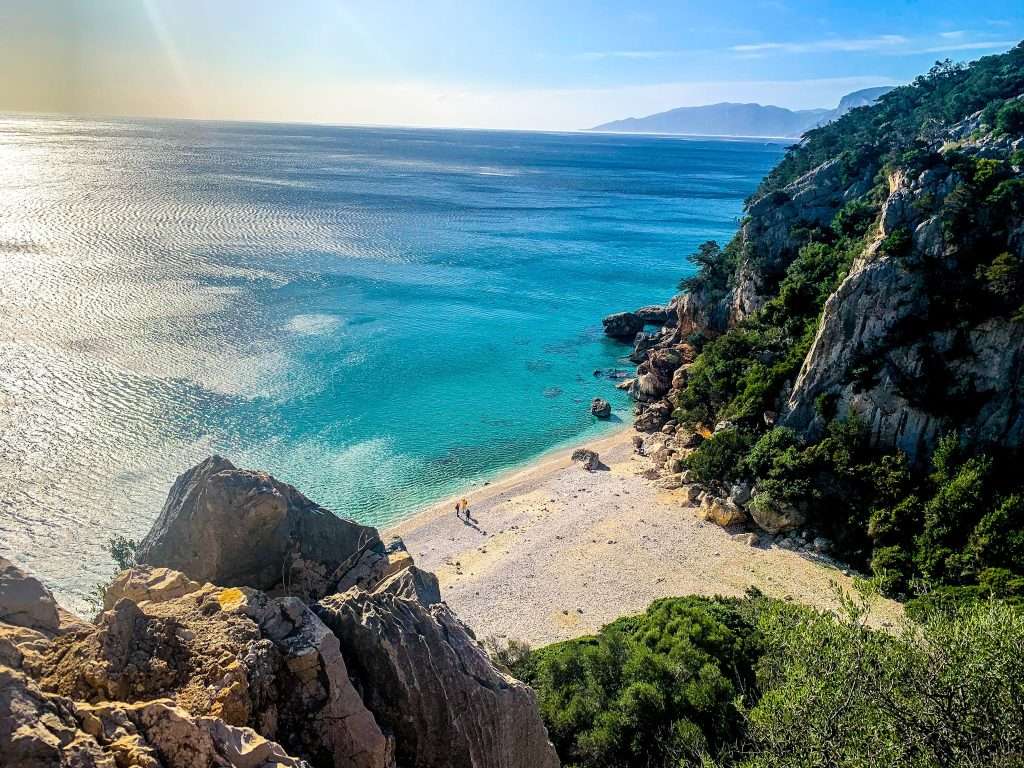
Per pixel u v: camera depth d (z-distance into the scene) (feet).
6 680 39.73
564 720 102.83
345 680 56.24
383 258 510.99
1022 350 181.37
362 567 82.99
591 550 188.65
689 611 132.36
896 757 68.28
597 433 274.98
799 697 75.92
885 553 172.14
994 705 70.59
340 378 297.33
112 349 287.89
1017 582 146.41
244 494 76.59
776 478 196.34
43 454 210.59
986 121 305.94
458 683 61.87
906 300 197.98
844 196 308.19
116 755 39.42
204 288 384.06
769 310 265.13
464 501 209.15
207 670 51.01
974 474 171.42
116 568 166.61
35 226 465.06
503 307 427.33
